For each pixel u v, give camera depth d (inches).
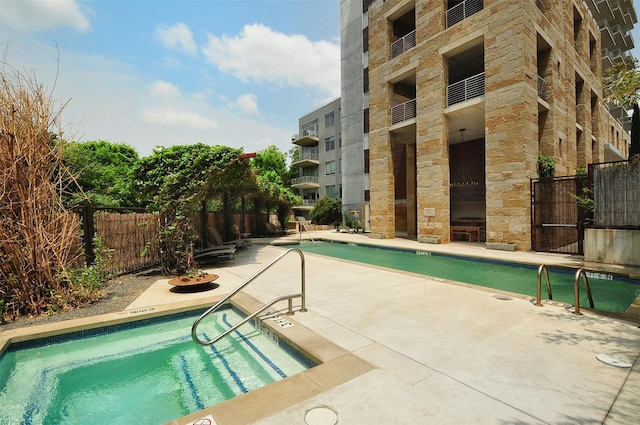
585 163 604.4
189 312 164.6
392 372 92.5
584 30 612.4
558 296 215.9
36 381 109.7
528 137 386.3
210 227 427.2
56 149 179.5
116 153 792.3
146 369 117.6
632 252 259.9
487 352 106.7
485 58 418.0
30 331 128.7
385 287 206.2
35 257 161.8
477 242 508.4
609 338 118.4
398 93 619.8
